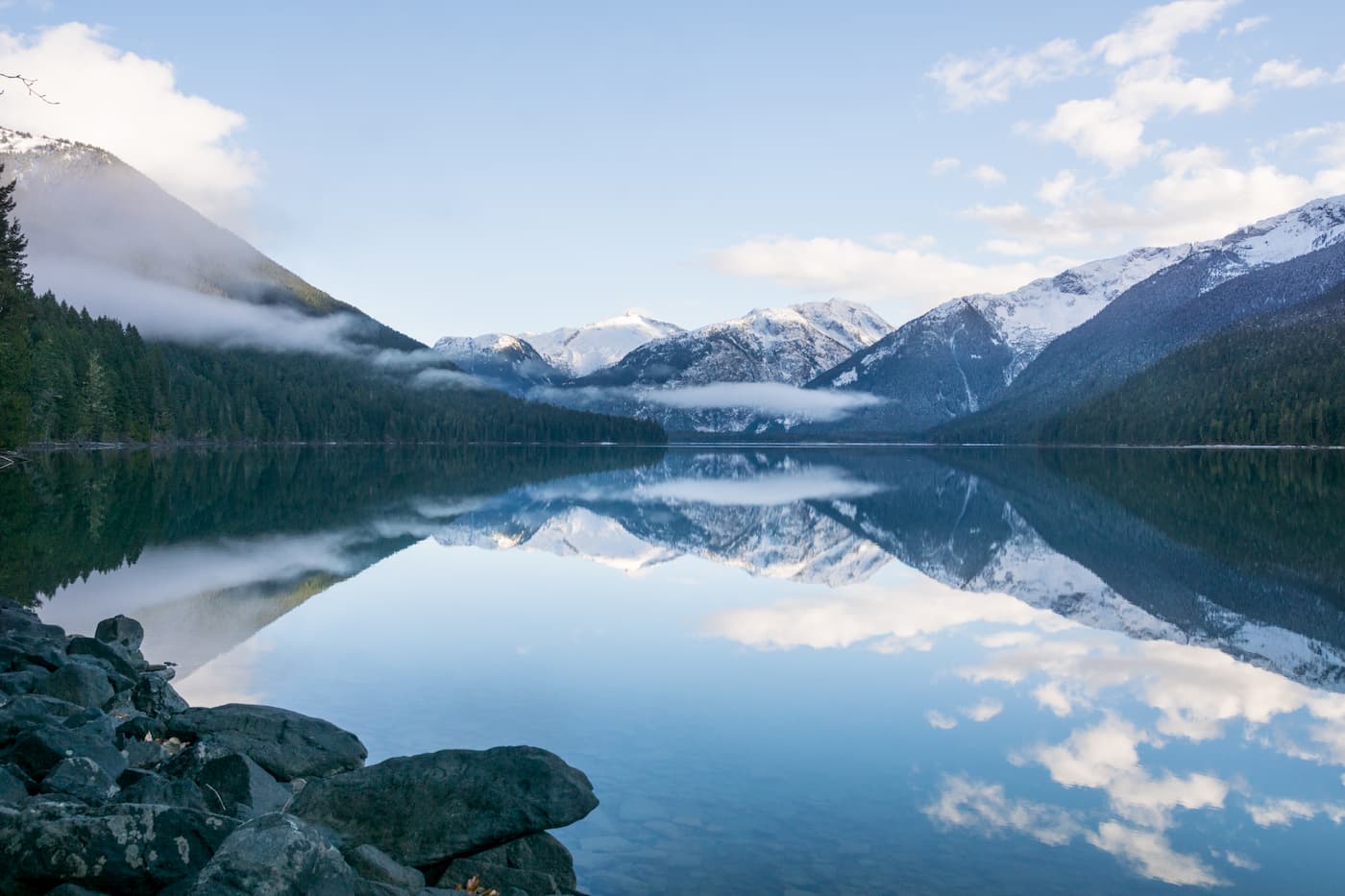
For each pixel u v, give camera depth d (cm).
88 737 998
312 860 658
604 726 1279
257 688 1458
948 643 1836
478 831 855
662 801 1019
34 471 6138
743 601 2331
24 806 723
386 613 2106
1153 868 872
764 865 871
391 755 1151
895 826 959
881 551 3362
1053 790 1059
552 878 827
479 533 3841
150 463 8050
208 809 866
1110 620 2073
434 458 13238
